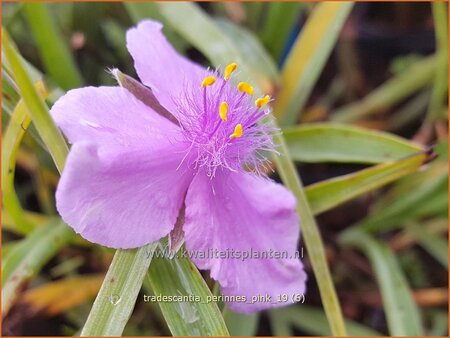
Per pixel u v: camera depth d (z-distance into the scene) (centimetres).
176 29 6
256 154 5
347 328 7
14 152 5
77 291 7
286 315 7
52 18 7
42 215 7
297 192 5
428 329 7
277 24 7
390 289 6
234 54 6
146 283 6
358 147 6
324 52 7
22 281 5
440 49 7
